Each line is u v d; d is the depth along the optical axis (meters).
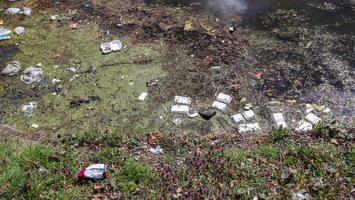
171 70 6.90
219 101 6.49
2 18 7.82
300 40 7.29
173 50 7.18
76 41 7.39
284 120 6.25
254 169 5.22
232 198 4.91
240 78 6.77
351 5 7.87
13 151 5.58
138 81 6.77
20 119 6.39
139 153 5.62
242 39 7.32
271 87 6.66
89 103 6.54
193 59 7.04
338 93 6.56
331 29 7.47
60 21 7.74
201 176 5.16
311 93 6.57
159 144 5.81
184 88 6.67
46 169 5.25
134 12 7.85
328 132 5.82
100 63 7.05
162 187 5.03
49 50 7.27
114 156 5.41
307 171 5.20
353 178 5.09
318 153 5.38
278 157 5.41
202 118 6.32
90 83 6.78
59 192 4.96
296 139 5.80
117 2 8.05
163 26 7.57
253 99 6.52
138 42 7.34
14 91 6.73
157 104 6.49
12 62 7.07
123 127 6.24
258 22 7.60
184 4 7.97
